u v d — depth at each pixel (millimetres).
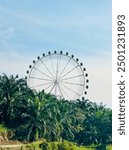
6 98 103000
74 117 129875
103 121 128000
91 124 128000
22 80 107188
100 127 127312
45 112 103312
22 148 92125
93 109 150250
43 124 102000
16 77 106562
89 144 125438
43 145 94562
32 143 96000
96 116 129625
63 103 125625
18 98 103750
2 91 103938
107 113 132500
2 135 96812
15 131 100000
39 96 109188
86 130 127562
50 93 122000
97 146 123500
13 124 102188
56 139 107000
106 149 122750
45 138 104875
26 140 99875
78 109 143500
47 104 104812
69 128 123125
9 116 102250
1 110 102812
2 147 90188
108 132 126375
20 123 101875
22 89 107812
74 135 127000
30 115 101688
